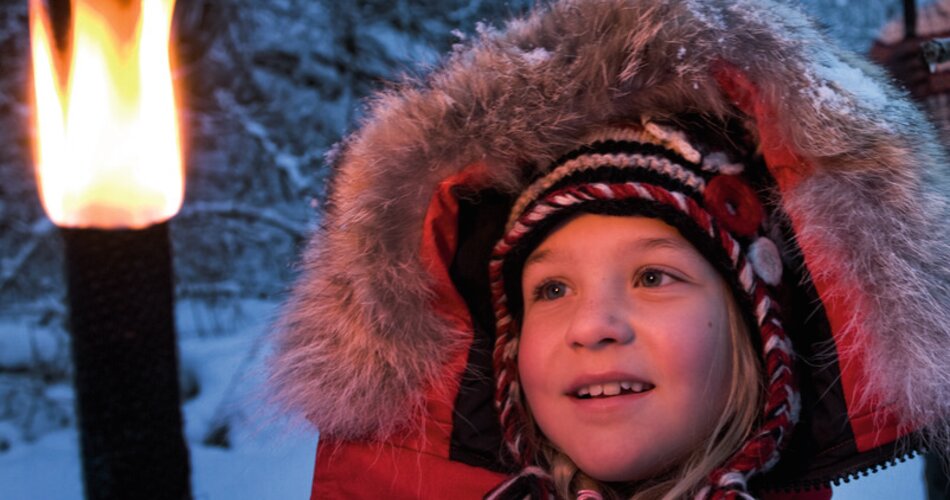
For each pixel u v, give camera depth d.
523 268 1.11
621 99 1.06
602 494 1.07
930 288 0.98
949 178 1.04
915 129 1.03
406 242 1.14
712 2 1.03
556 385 1.02
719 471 0.97
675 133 1.03
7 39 5.07
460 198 1.18
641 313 0.99
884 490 1.76
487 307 1.20
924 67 1.77
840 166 0.99
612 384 0.99
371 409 1.16
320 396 1.17
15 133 5.20
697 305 0.99
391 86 1.22
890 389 0.98
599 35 1.06
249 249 5.49
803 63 1.00
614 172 1.04
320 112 5.44
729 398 1.00
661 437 0.97
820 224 0.99
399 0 5.30
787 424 0.99
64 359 4.50
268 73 5.45
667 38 1.02
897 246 0.98
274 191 5.55
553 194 1.06
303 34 5.39
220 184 5.49
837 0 5.14
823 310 1.06
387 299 1.14
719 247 0.99
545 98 1.08
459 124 1.11
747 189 1.03
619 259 1.02
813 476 1.04
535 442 1.13
